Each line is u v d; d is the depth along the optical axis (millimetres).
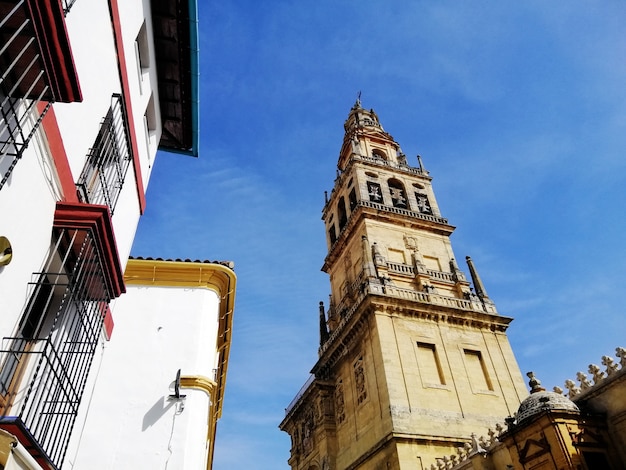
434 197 51562
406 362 33344
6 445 4957
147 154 15750
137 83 13250
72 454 12758
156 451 13500
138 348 15422
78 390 9289
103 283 9570
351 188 51000
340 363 39719
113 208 11391
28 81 6176
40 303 9227
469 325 38031
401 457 28281
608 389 18625
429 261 43906
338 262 48375
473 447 23031
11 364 8328
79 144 8906
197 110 16938
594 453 17297
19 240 6668
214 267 17406
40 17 5430
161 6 13891
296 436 44250
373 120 63031
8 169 5883
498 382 35094
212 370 16938
